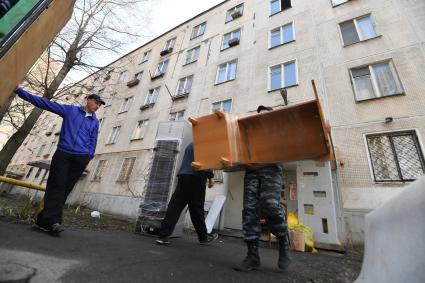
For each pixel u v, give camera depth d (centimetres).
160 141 443
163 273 158
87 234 275
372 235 111
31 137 2561
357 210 552
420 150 553
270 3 1187
